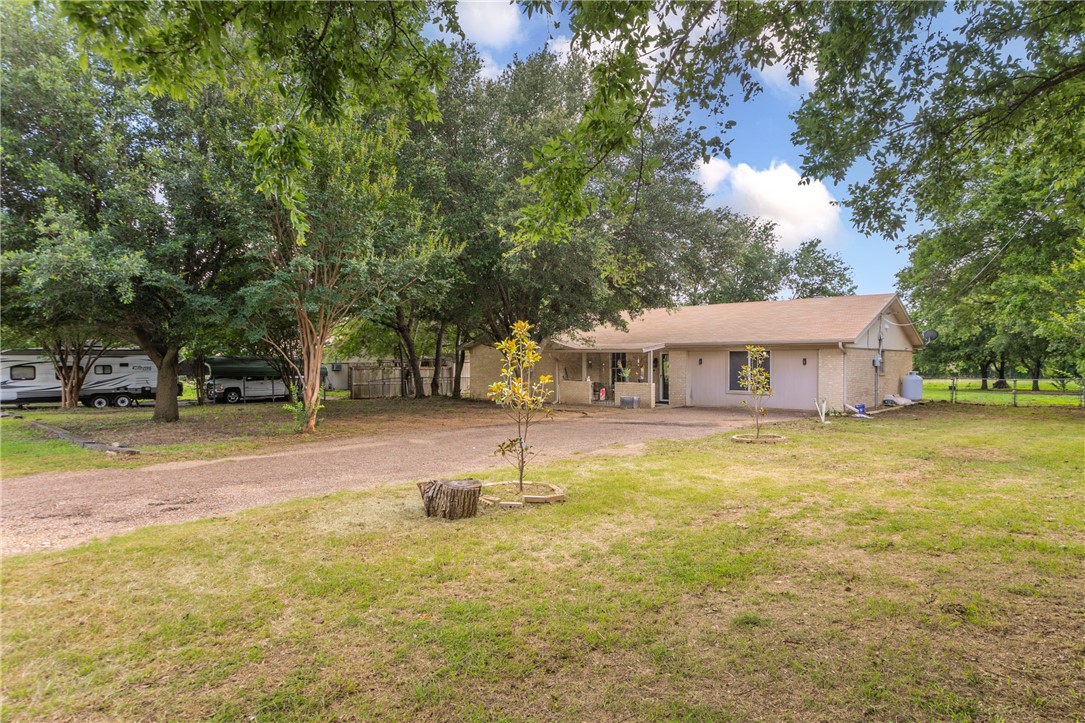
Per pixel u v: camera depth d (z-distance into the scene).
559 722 2.47
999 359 34.50
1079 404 19.92
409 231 12.55
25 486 7.35
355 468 8.50
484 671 2.85
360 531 5.09
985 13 4.03
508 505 5.90
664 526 5.19
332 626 3.32
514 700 2.63
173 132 12.98
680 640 3.13
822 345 17.12
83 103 11.30
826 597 3.67
